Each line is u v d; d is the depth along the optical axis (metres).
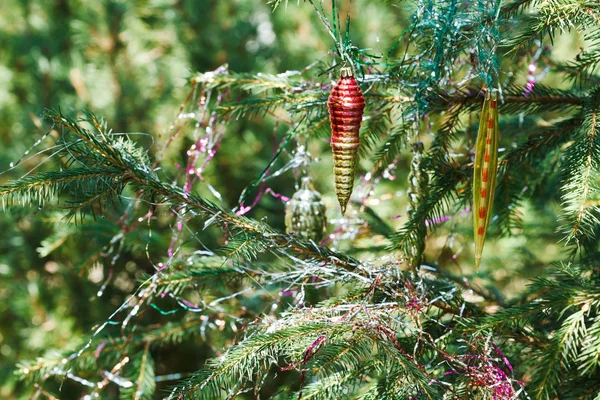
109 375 1.26
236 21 2.45
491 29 1.08
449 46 1.10
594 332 1.05
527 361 1.14
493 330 1.07
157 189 1.07
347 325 1.04
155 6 2.43
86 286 2.19
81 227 1.48
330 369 1.03
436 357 1.12
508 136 1.35
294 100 1.21
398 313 1.08
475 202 1.07
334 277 1.12
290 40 2.37
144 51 2.47
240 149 2.28
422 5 1.08
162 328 1.37
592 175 1.05
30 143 2.30
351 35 2.14
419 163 1.15
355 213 1.33
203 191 2.21
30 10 2.58
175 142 2.11
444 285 1.18
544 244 1.62
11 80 2.42
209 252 1.14
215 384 1.02
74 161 1.06
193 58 2.38
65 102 2.27
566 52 1.90
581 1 1.05
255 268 1.26
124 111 2.27
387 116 1.21
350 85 1.02
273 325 1.07
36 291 2.20
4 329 2.30
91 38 2.39
